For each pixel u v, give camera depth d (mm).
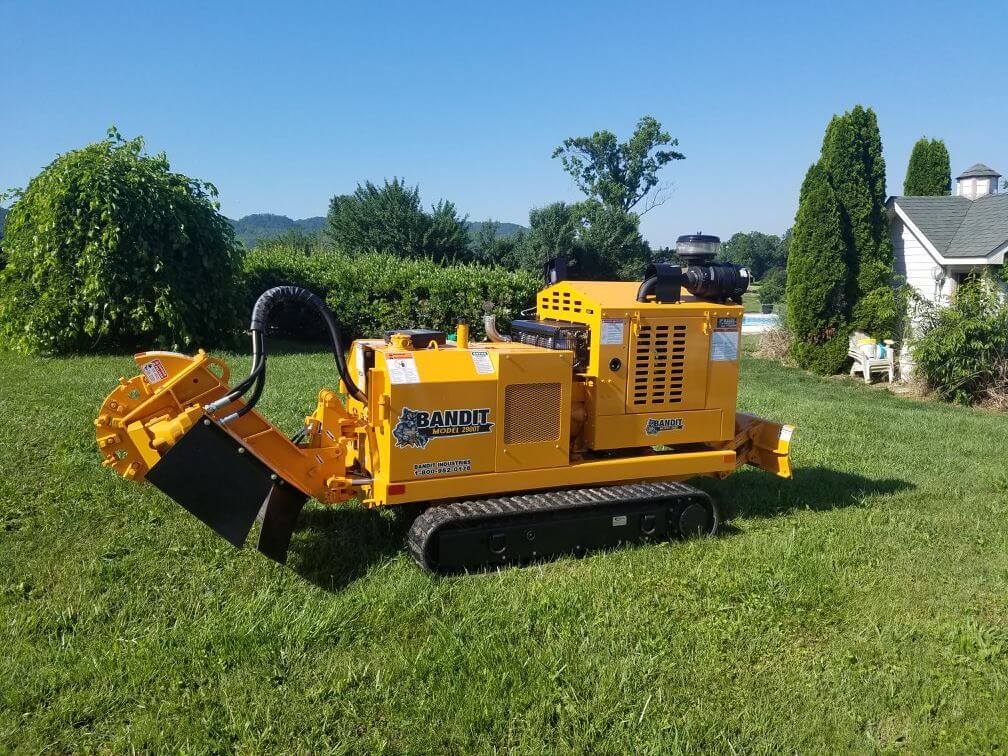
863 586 4727
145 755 2986
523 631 3957
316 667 3598
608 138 52250
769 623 4195
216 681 3457
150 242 13008
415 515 5223
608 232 36375
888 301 14797
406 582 4375
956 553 5348
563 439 5012
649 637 3975
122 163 13117
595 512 4980
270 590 4270
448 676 3527
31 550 4680
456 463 4719
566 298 5457
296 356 13352
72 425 7289
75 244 12719
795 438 8734
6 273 12992
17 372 10625
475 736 3172
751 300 46906
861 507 6305
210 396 4730
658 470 5375
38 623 3863
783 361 17750
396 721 3230
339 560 4707
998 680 3750
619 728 3213
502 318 15195
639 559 4887
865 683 3664
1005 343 12562
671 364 5359
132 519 5184
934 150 21344
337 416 5078
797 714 3418
